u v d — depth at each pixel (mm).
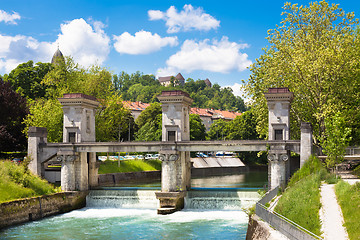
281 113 58406
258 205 36875
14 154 86062
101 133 88938
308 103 72000
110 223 51812
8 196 52312
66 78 92750
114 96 93688
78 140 64375
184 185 61719
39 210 55062
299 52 68688
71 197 61062
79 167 63906
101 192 64562
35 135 64250
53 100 90000
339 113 58188
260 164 148875
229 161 144875
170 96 60500
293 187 45656
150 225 50094
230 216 54000
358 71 67438
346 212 32156
